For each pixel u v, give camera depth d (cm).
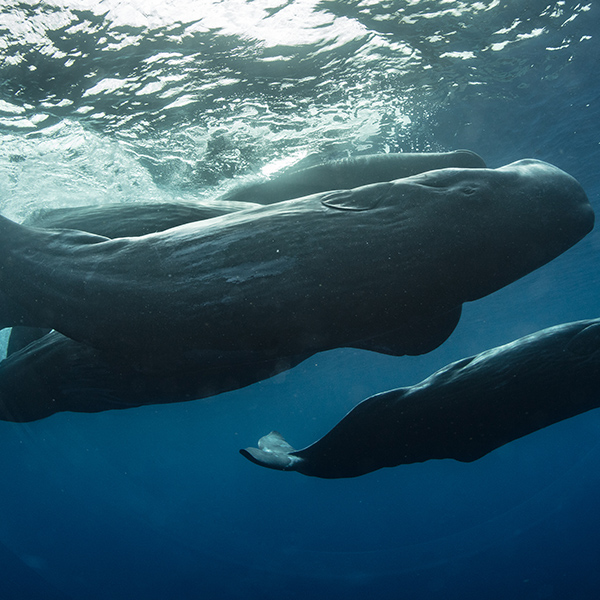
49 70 643
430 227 257
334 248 246
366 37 727
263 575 3781
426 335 360
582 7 774
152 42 642
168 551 4653
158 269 251
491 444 347
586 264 2642
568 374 330
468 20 733
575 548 3791
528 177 289
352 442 359
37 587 4219
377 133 966
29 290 276
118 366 306
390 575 3731
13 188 852
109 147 824
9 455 3609
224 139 865
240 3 618
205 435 6244
